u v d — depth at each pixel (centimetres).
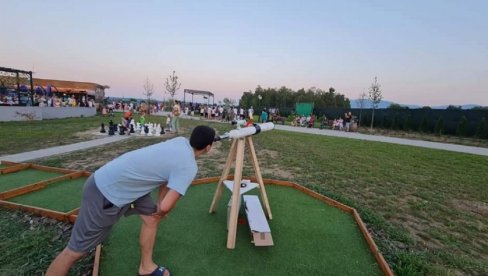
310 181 652
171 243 323
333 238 359
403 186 656
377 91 2788
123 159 215
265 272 278
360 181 679
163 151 218
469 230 435
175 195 214
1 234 329
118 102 4050
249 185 426
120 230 343
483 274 308
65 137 1130
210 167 733
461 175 810
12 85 1978
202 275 268
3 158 708
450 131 2175
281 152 1044
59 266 214
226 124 2250
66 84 3244
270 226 386
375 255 317
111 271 264
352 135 1952
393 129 2528
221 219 396
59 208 413
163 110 4475
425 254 340
